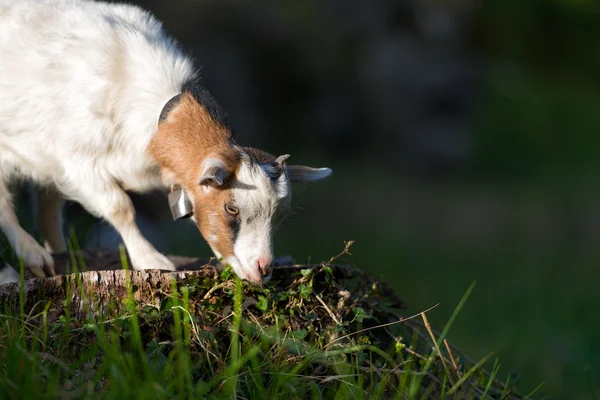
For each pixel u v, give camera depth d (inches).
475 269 836.6
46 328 230.8
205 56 1081.4
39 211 321.1
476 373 284.8
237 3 1120.2
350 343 250.8
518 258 891.4
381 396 243.3
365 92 1214.9
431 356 252.7
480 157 1268.5
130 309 237.5
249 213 259.4
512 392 291.1
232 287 247.9
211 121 274.4
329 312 253.0
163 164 276.7
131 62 279.9
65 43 280.1
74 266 250.4
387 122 1221.7
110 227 346.6
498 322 647.8
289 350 241.9
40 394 203.2
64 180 286.8
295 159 1154.7
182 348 232.5
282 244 867.4
